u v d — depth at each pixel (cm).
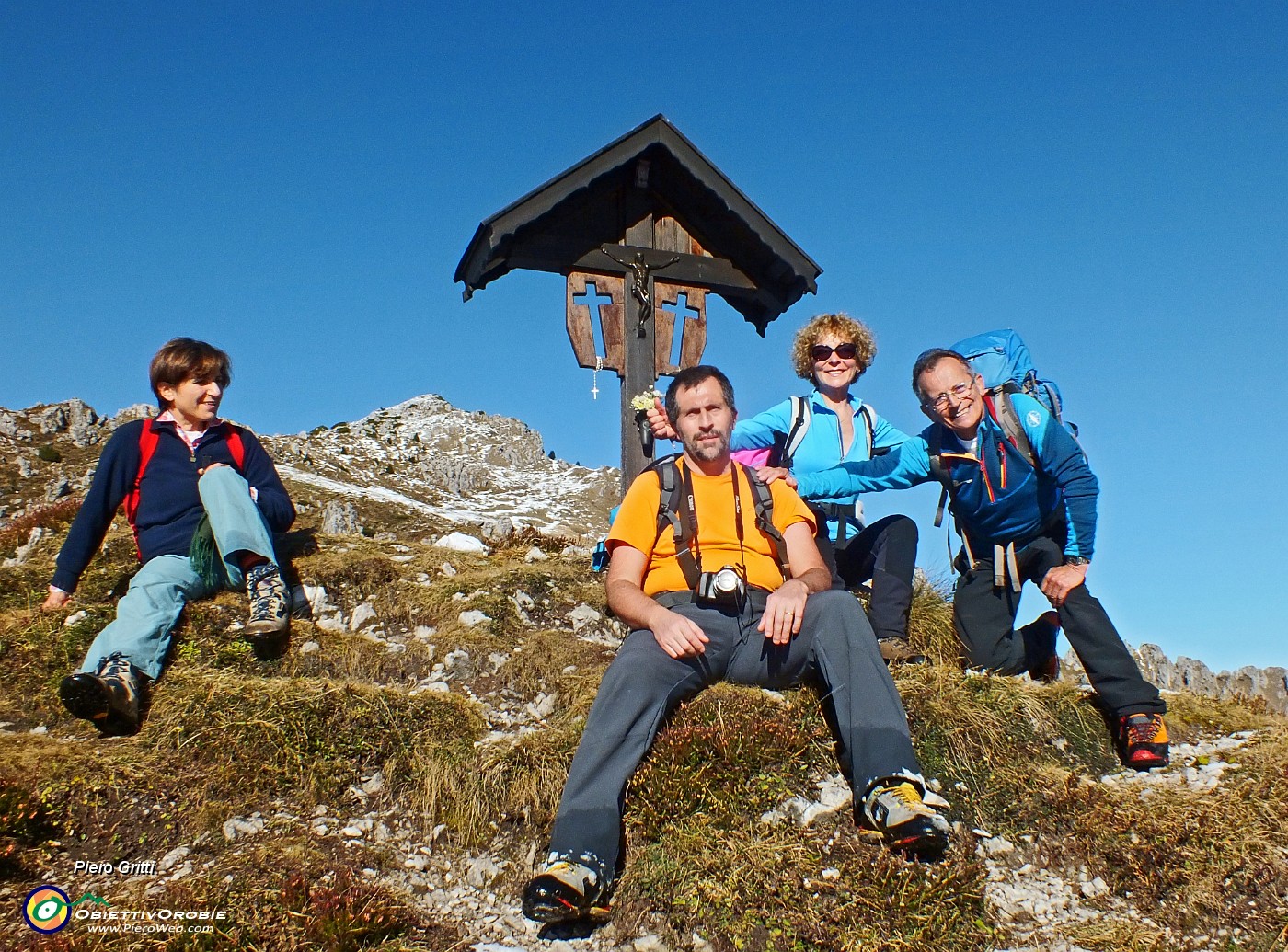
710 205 740
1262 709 557
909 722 433
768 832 373
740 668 429
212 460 548
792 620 404
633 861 363
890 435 579
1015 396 482
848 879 351
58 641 514
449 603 576
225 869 352
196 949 308
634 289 719
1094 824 395
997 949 341
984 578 515
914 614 566
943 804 401
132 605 485
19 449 9906
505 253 699
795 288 755
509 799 403
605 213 737
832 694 394
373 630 562
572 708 475
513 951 333
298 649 520
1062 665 629
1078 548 473
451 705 470
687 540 431
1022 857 388
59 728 462
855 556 536
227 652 505
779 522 446
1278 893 362
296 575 593
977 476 486
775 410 568
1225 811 395
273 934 321
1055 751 446
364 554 632
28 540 746
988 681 469
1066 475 472
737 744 395
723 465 450
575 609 601
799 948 334
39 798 371
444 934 341
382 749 433
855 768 377
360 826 396
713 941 339
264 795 404
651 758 392
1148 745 442
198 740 420
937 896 346
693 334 743
